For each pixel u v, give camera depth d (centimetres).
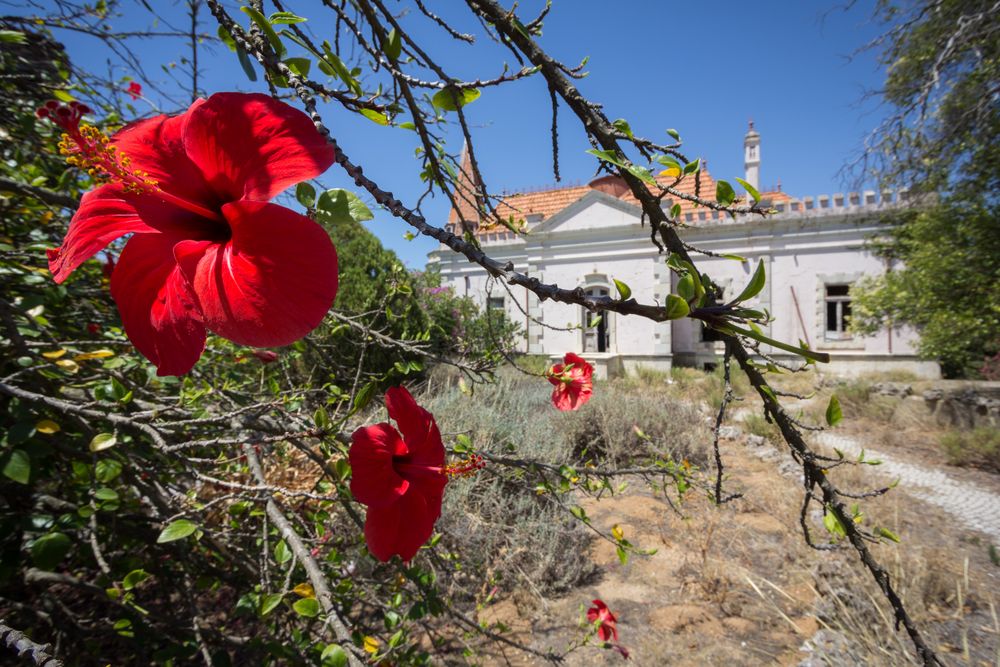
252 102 68
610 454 559
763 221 1283
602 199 1438
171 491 158
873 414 784
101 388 163
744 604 315
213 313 61
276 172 66
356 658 112
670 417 666
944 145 686
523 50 92
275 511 140
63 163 226
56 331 205
